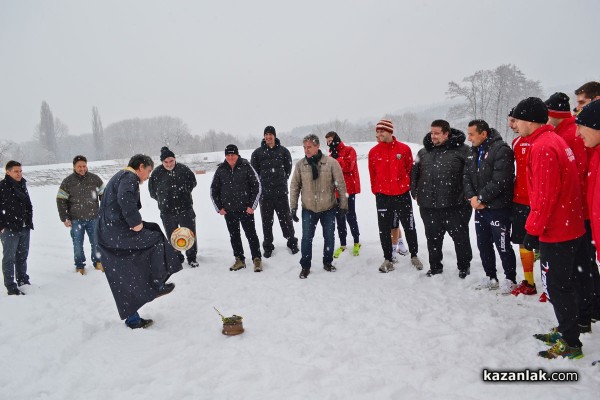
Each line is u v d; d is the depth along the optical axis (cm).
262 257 666
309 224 557
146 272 436
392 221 555
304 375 314
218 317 446
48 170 3488
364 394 287
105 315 466
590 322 351
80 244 657
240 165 601
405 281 516
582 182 351
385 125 528
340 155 641
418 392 288
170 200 629
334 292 496
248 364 336
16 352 372
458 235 500
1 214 541
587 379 288
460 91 6631
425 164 504
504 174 428
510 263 454
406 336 374
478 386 290
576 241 311
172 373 329
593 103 283
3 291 568
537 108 329
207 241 819
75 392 311
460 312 417
